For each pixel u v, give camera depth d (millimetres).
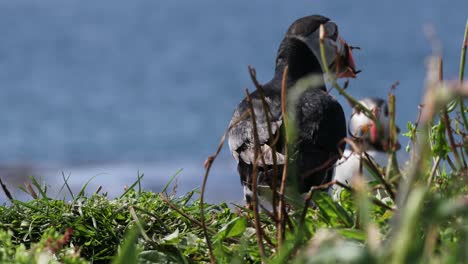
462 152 5770
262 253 5574
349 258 4051
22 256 5273
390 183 5434
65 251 6875
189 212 7688
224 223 7484
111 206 7727
